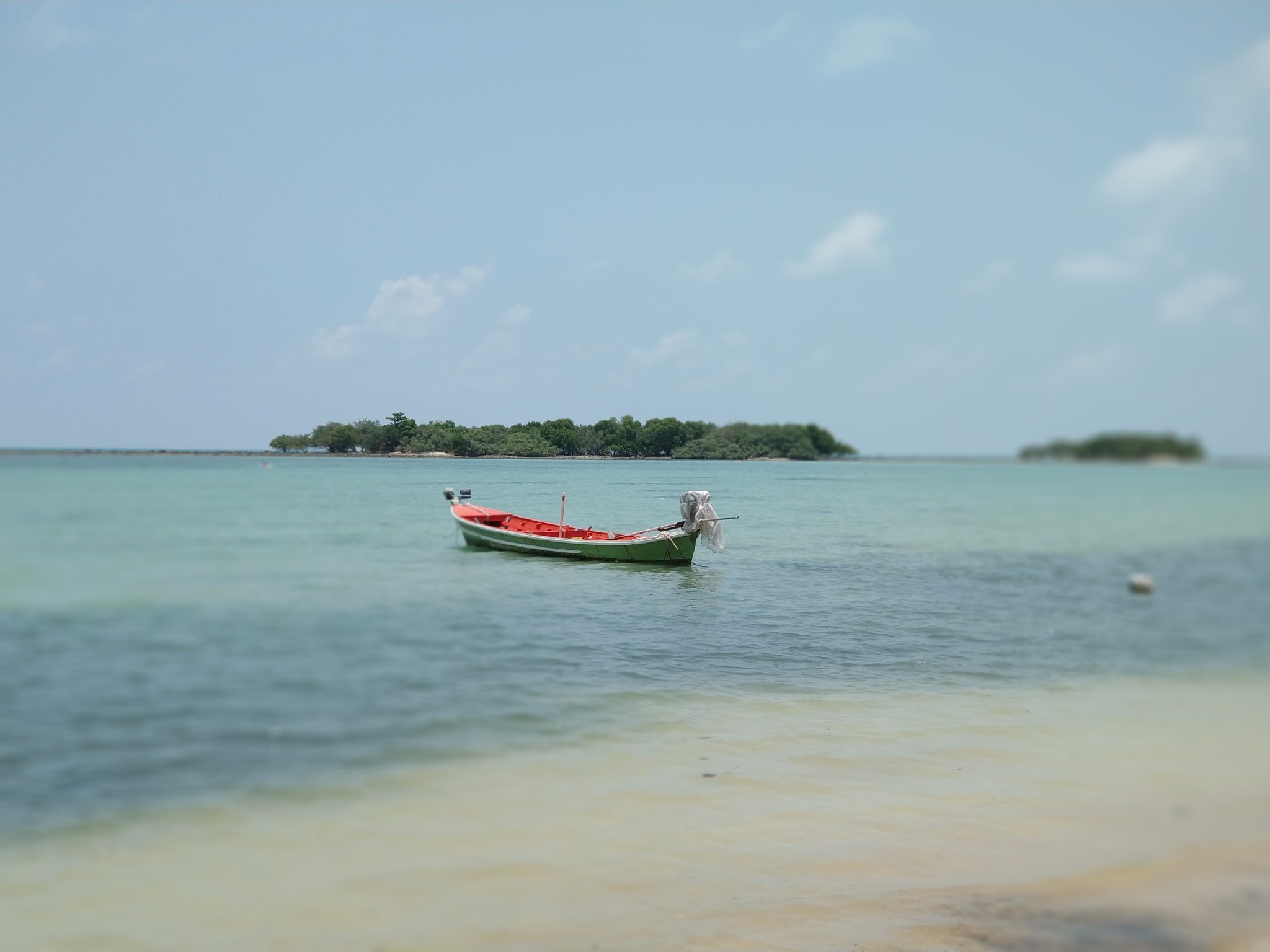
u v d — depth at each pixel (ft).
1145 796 41.27
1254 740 50.03
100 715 50.65
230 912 29.22
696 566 119.34
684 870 32.78
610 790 40.24
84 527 154.10
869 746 47.55
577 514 192.65
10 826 35.70
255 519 169.78
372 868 32.40
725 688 58.90
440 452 456.86
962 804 39.81
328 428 421.18
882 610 91.45
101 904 29.66
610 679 60.03
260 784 40.42
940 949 27.66
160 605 85.05
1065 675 66.49
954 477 641.81
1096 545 186.50
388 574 106.42
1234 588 120.26
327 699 54.34
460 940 27.71
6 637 71.10
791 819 37.58
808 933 28.55
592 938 27.94
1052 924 29.58
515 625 77.25
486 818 37.01
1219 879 33.06
